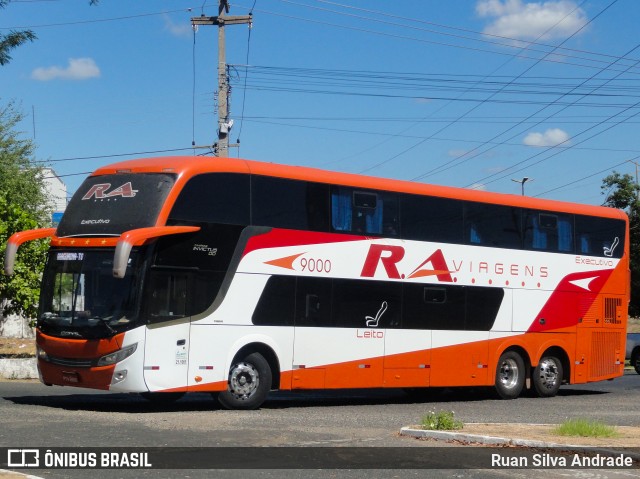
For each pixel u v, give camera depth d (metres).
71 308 16.20
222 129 32.88
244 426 14.30
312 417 16.25
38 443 11.62
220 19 33.09
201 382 16.45
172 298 16.17
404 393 24.61
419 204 20.33
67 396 19.64
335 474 10.09
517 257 22.25
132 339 15.63
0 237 24.38
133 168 16.69
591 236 24.12
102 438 12.29
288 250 17.84
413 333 19.91
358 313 18.94
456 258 20.91
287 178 18.00
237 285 17.05
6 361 24.42
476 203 21.52
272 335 17.55
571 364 23.38
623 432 13.86
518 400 22.14
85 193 16.97
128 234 15.30
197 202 16.58
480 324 21.33
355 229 19.05
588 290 23.84
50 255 16.88
